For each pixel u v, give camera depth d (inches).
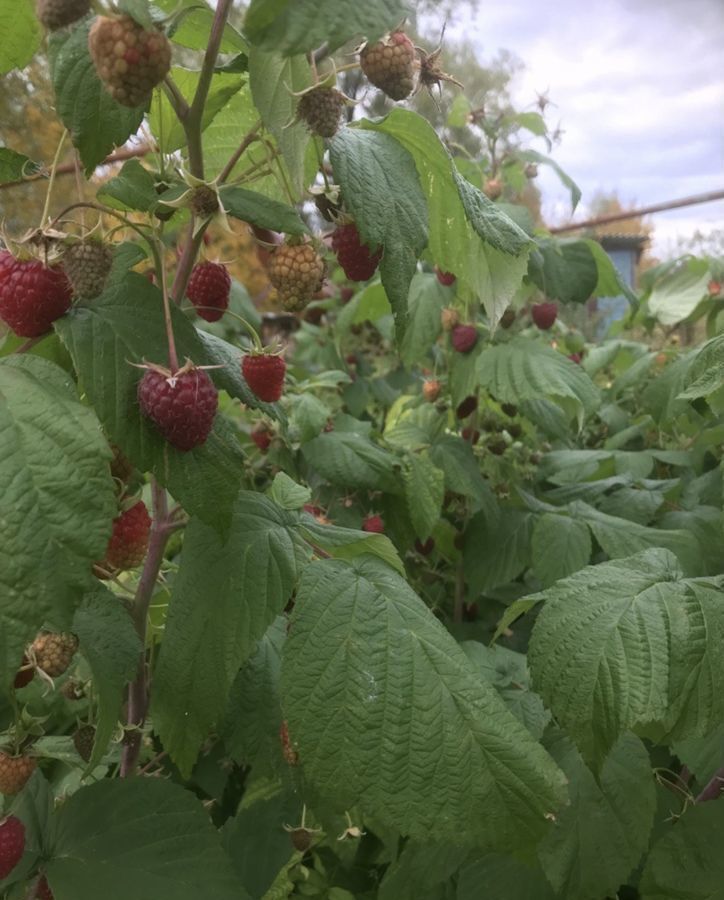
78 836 10.0
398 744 9.1
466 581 19.3
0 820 9.5
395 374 30.8
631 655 9.7
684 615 9.9
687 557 16.6
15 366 7.9
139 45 7.2
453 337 20.6
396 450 19.6
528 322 25.4
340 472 17.9
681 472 24.2
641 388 26.4
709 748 12.7
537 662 10.2
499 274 11.9
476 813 9.0
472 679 9.6
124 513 9.8
